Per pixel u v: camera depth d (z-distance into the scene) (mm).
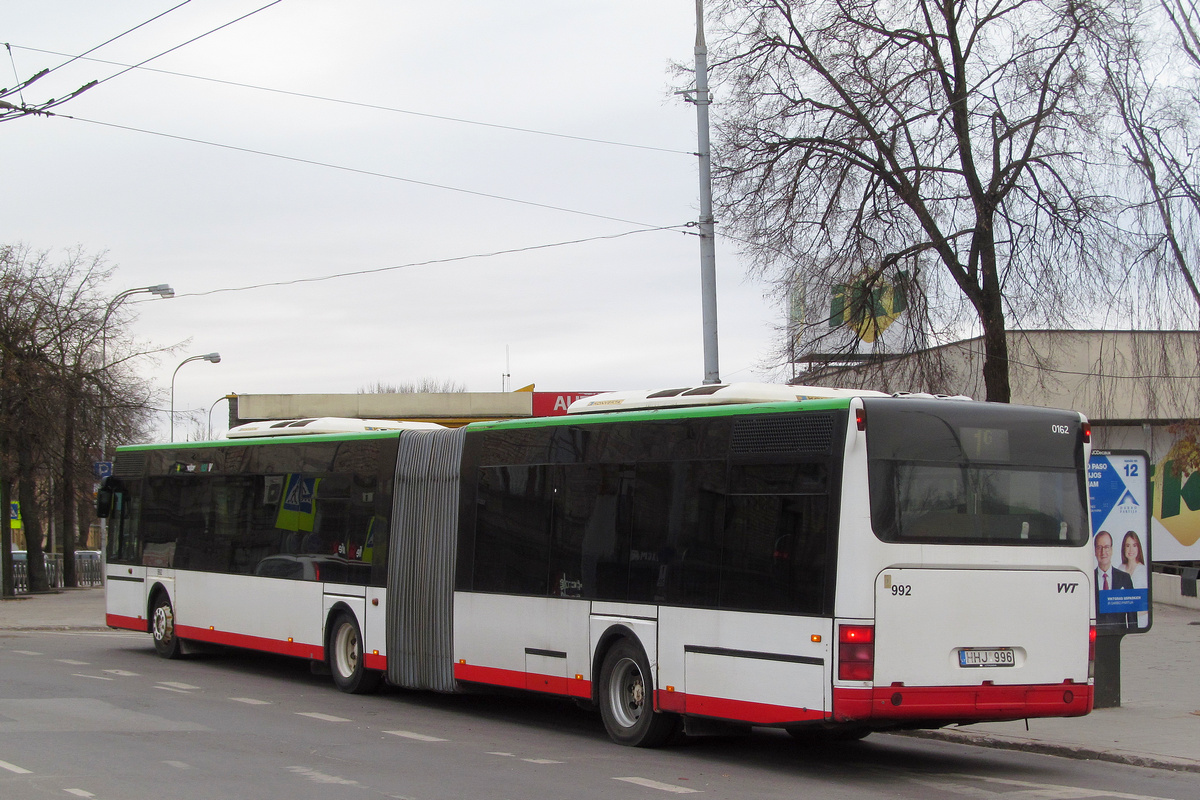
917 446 9758
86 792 8523
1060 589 10133
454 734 12125
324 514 16094
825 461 9719
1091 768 10570
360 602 15133
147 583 19922
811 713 9461
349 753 10625
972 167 20328
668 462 11156
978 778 9898
